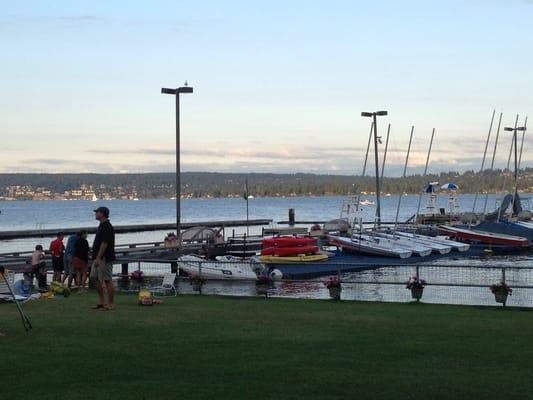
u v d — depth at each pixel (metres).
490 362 11.52
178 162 46.56
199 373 10.66
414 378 10.40
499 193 95.69
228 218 160.75
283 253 45.12
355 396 9.44
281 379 10.30
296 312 17.50
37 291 21.97
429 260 52.44
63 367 11.02
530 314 17.42
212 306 18.86
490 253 58.59
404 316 16.84
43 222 146.38
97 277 17.69
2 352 12.15
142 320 15.82
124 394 9.46
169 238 49.06
